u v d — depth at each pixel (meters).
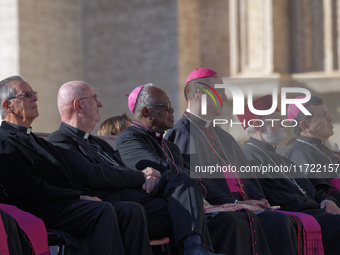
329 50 44.53
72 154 15.75
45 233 13.68
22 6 51.03
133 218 14.30
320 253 17.70
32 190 14.39
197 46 50.50
